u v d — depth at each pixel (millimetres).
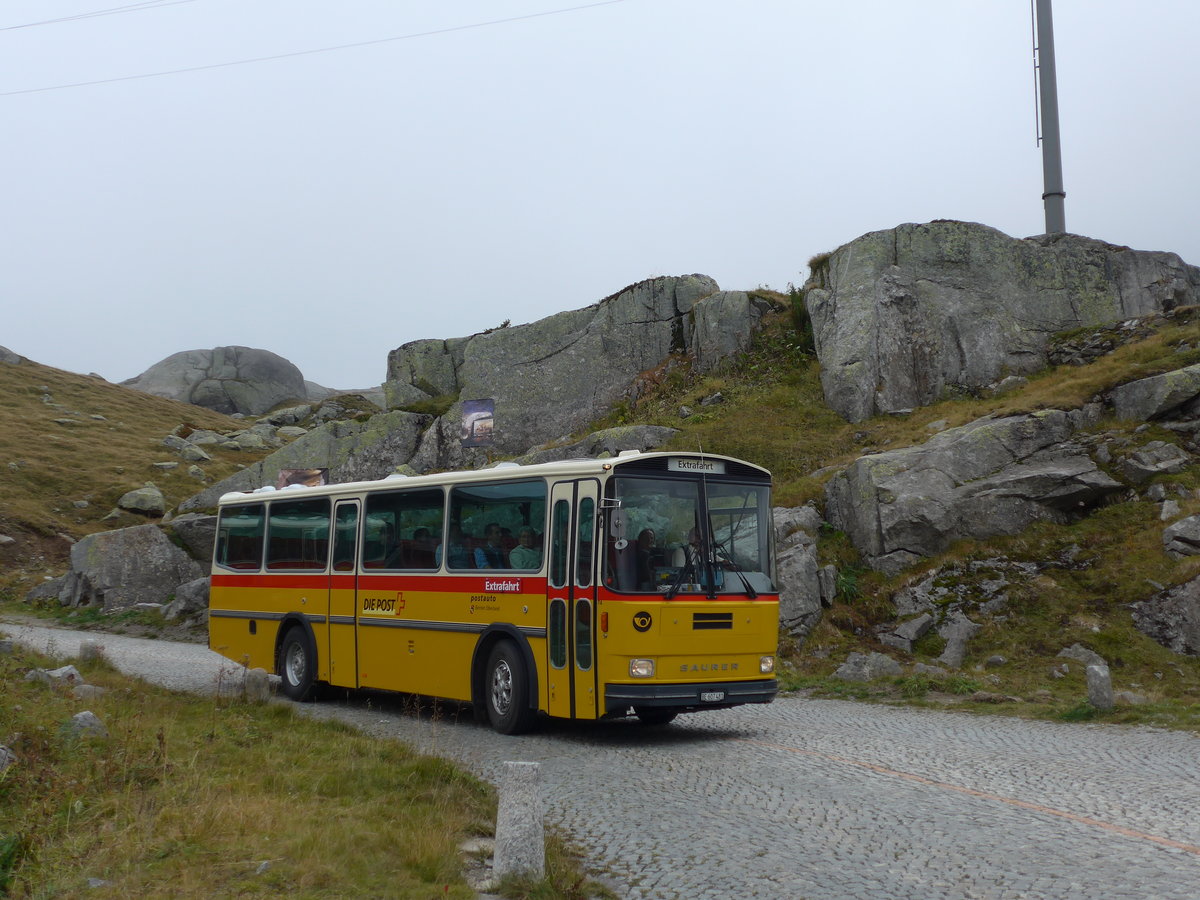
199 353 99312
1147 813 8734
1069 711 14766
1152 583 19688
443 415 38250
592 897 6730
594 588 12562
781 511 23859
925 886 6801
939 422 27125
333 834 7473
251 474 38375
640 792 9891
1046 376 29672
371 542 16375
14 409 65750
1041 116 37469
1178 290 32969
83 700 12391
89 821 7668
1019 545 21844
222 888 6320
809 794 9672
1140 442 23359
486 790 9562
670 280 38375
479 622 14188
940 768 10961
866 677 18812
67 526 45719
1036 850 7617
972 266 32250
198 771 9469
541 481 13609
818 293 34094
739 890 6824
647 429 30625
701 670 12789
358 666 16359
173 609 30625
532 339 38875
